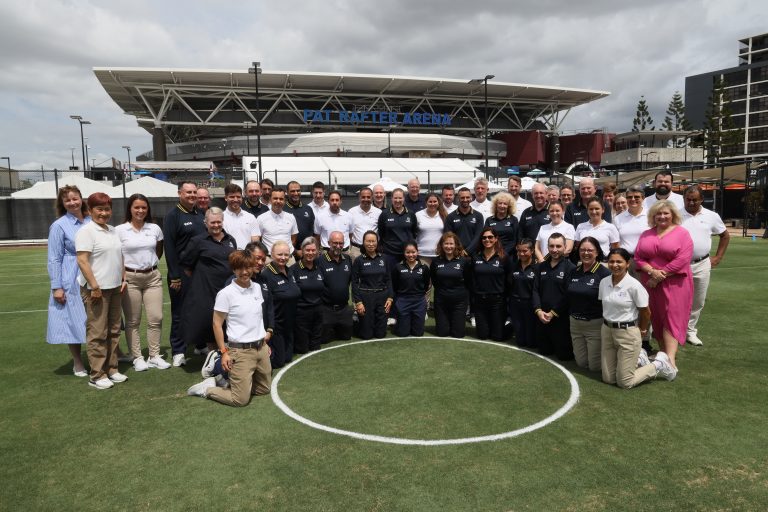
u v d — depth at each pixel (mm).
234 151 62812
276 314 5656
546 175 37344
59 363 6078
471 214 7527
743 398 4555
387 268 6906
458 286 6770
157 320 5793
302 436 3938
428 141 64000
